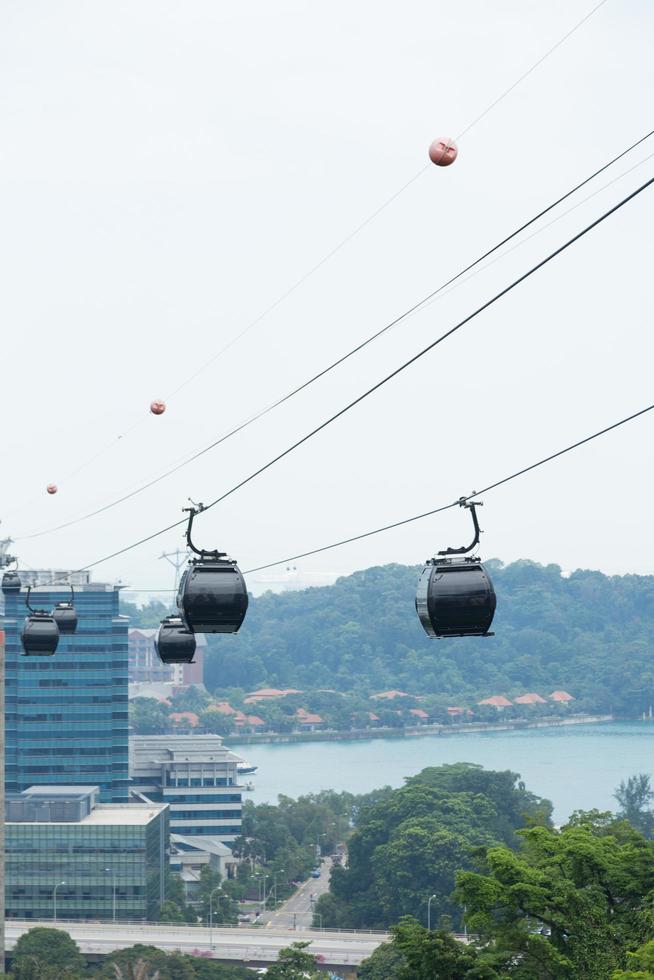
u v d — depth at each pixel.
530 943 119.56
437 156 51.81
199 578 76.00
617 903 129.38
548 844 134.50
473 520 67.81
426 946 121.81
